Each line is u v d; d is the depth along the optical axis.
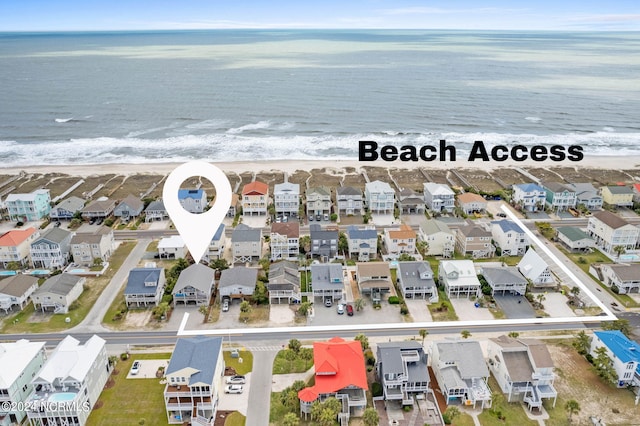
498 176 174.00
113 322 90.06
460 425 66.31
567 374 76.25
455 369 72.69
